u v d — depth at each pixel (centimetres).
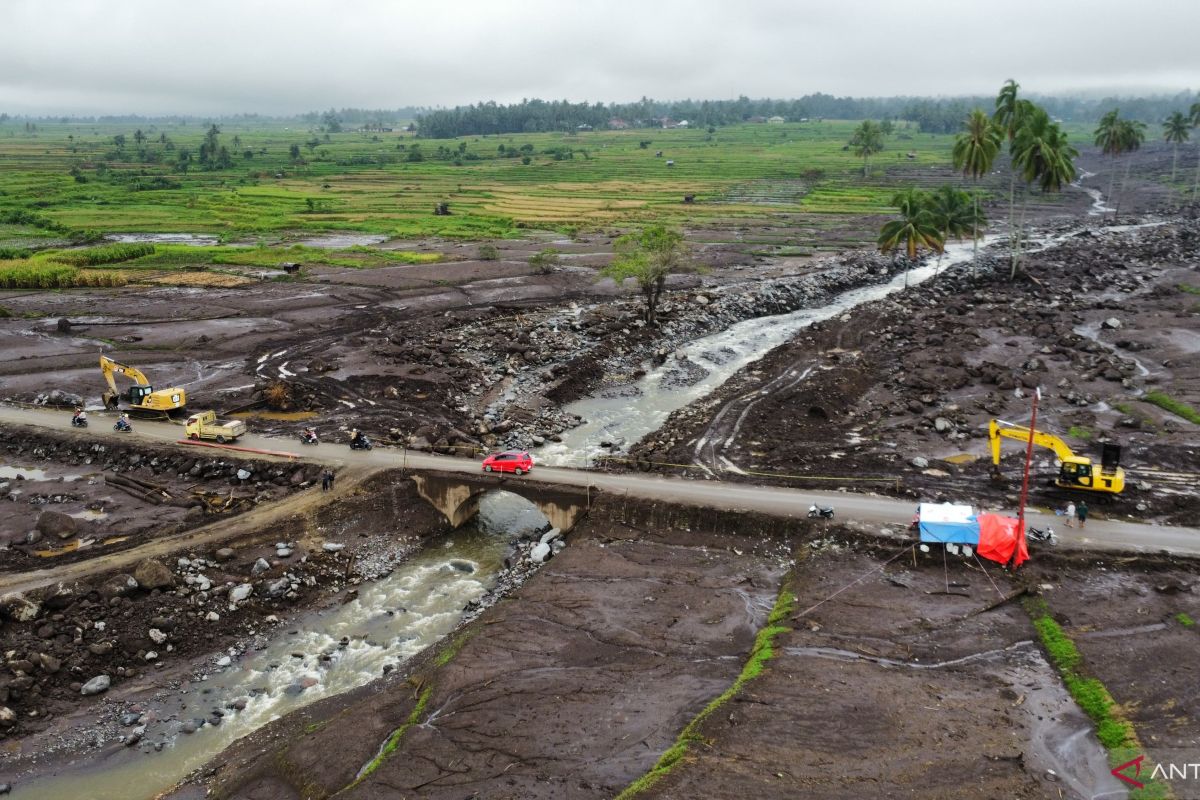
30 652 4194
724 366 9400
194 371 8769
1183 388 7762
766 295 12156
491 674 4034
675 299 11731
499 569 5388
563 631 4381
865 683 3816
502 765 3419
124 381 8356
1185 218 18150
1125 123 16850
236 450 6438
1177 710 3559
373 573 5281
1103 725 3519
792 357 9131
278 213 19600
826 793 3164
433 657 4338
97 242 16050
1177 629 4128
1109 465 5447
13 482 6162
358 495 5841
